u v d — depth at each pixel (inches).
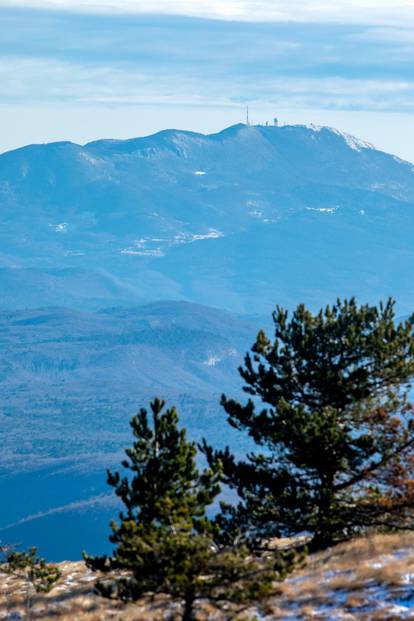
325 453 4950.8
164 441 4121.6
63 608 5093.5
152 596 3880.4
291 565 3853.3
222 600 3959.2
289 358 5226.4
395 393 5196.9
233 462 5137.8
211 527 3932.1
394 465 4997.5
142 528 3833.7
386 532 5216.5
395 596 3964.1
